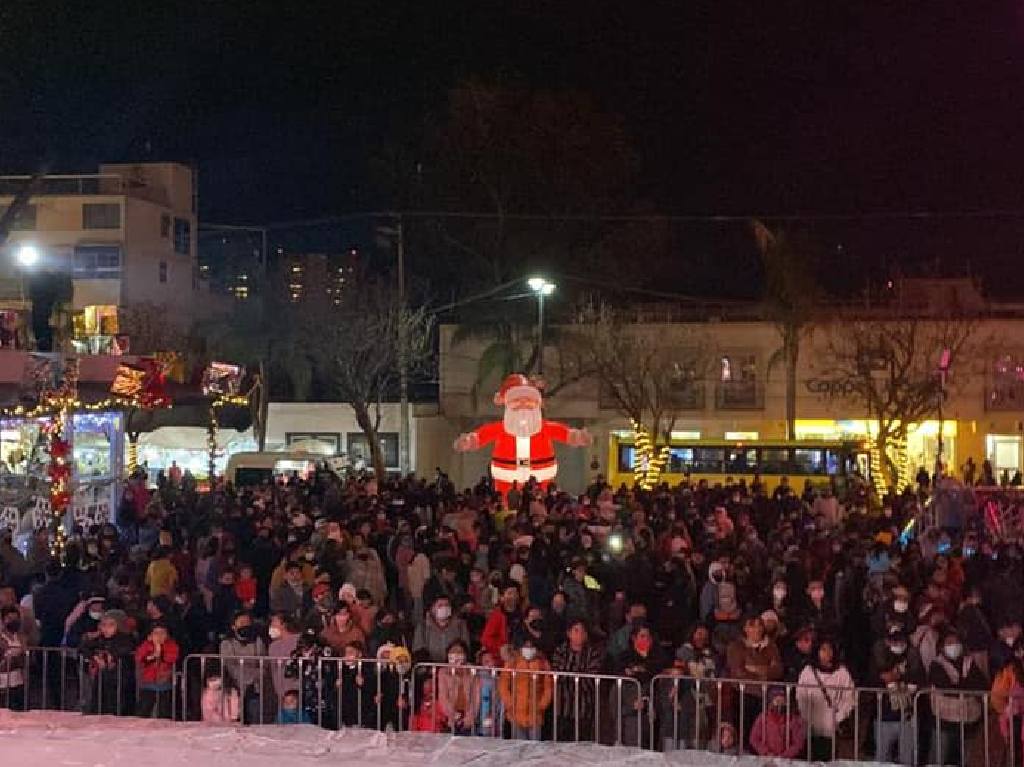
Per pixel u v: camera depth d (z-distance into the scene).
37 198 48.66
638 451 35.31
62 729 10.67
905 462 37.81
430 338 45.72
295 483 24.86
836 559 16.33
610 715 11.52
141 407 21.06
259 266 53.28
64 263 48.53
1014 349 39.41
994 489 20.41
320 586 13.12
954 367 39.00
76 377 19.23
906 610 12.48
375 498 21.66
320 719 11.42
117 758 9.80
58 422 19.11
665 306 44.31
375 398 43.75
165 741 10.27
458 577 15.64
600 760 9.81
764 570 16.73
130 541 20.42
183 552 16.42
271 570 16.70
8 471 20.03
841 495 29.38
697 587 16.34
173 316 49.25
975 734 11.62
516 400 27.06
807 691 11.09
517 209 45.78
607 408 42.38
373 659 11.59
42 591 14.47
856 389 38.59
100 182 50.75
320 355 41.72
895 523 20.83
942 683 11.57
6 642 12.51
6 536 16.83
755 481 29.23
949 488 19.81
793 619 13.41
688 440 34.78
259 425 42.72
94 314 22.61
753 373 41.31
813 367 40.69
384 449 44.62
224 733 10.54
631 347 41.00
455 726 11.34
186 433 43.19
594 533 17.20
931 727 11.48
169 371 21.08
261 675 11.57
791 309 38.88
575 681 11.24
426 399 46.62
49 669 13.43
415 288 45.75
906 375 38.41
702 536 19.06
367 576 15.65
